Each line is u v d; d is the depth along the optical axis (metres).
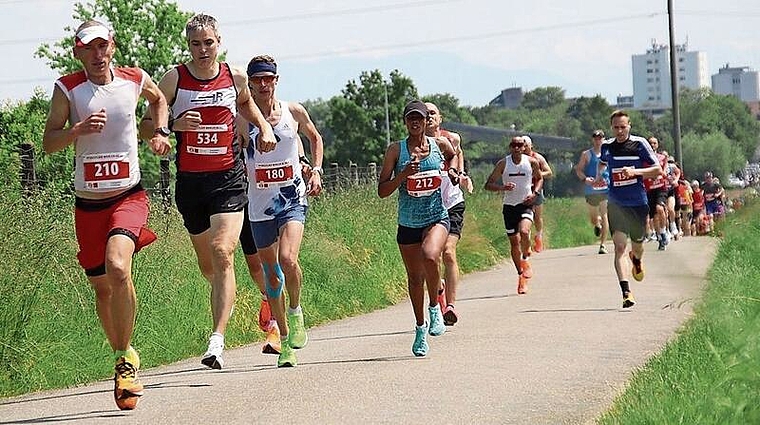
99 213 9.49
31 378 11.79
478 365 11.25
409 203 12.22
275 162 11.67
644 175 15.76
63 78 9.34
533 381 10.35
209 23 10.68
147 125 10.32
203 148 10.71
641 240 15.87
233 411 9.29
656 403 8.62
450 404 9.37
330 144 102.81
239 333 15.14
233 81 10.84
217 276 10.58
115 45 9.48
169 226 16.56
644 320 14.32
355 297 18.53
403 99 101.56
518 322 14.56
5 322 11.95
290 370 11.45
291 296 11.67
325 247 19.22
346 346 13.31
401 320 16.30
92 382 12.10
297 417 8.97
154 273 14.75
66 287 13.27
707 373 9.13
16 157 15.56
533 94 125.81
